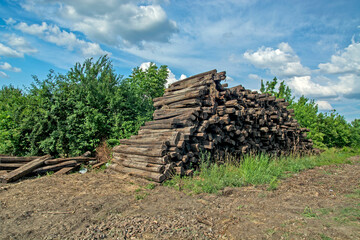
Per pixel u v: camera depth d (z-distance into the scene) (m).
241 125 8.72
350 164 9.75
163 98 9.02
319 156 11.88
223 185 5.67
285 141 11.26
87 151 9.20
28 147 9.23
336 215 3.82
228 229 3.37
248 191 5.26
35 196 4.95
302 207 4.23
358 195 4.97
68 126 9.07
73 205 4.41
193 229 3.37
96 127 9.32
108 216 3.93
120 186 5.75
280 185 5.89
